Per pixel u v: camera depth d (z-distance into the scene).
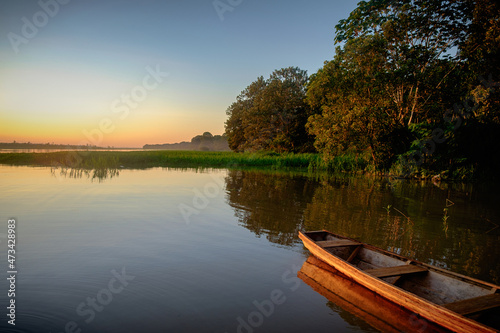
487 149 25.03
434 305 4.48
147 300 5.13
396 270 5.75
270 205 13.05
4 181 18.14
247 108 63.41
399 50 27.19
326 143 28.34
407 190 18.53
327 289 5.77
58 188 15.91
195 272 6.28
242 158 38.66
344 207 12.97
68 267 6.36
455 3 23.86
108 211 11.23
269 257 7.21
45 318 4.53
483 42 20.22
